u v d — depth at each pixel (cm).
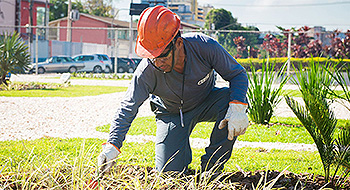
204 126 768
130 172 391
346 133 356
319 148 367
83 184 293
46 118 857
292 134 701
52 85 1742
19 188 322
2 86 1550
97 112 979
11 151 510
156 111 394
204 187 319
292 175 407
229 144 360
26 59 1623
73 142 591
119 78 2427
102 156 316
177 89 351
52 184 298
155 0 1313
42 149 522
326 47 2425
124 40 4175
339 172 423
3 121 800
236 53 2536
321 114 352
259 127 775
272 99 817
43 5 4059
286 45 2717
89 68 3016
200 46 338
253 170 444
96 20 5009
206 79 357
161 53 321
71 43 3384
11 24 3606
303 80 387
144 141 623
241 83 347
